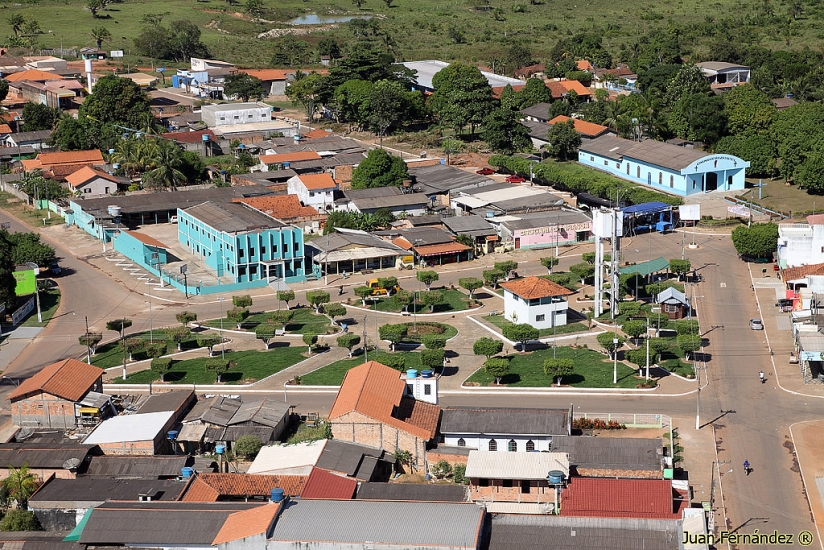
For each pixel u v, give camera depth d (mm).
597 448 137500
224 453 143750
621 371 176500
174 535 115938
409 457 142500
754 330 195375
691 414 160000
